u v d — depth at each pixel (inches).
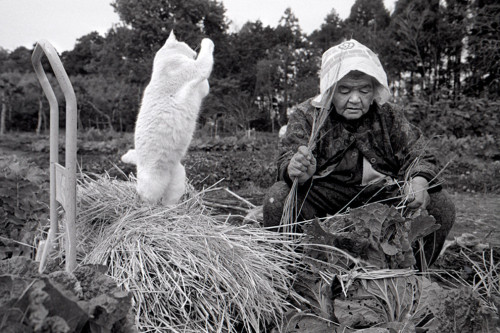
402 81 888.9
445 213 93.9
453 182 332.2
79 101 1355.8
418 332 62.9
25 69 2369.6
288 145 100.2
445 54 921.5
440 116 593.9
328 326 67.4
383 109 100.2
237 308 69.6
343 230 81.7
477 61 813.2
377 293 68.5
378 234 75.0
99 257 71.7
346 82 92.4
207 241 75.2
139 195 86.8
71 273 47.5
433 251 96.1
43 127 1514.5
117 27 1936.5
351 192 98.3
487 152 457.1
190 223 80.7
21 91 1330.0
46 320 35.8
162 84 82.6
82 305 41.1
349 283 69.6
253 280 71.4
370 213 75.3
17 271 44.7
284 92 1557.6
